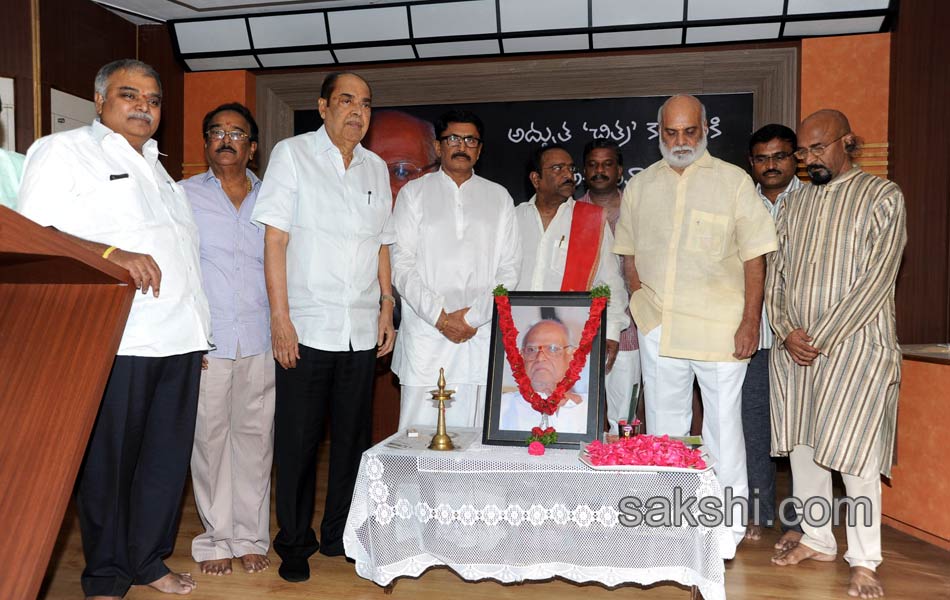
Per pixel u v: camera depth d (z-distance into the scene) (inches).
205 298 110.5
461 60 196.7
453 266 129.3
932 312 168.7
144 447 107.3
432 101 200.1
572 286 141.3
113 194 98.7
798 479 125.0
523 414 109.7
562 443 106.7
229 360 120.0
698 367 126.1
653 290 127.0
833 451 111.9
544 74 193.3
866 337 112.3
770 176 144.9
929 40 167.3
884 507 144.5
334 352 117.6
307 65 200.5
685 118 121.9
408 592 109.5
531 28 183.6
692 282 124.3
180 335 103.8
